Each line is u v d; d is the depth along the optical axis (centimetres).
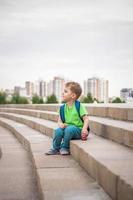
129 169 383
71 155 624
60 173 492
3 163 688
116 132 609
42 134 994
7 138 1116
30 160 720
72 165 548
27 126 1289
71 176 473
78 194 390
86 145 566
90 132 787
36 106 1800
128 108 770
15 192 479
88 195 386
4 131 1348
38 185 479
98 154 480
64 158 606
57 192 398
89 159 480
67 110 672
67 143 639
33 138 890
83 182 441
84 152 513
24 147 912
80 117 663
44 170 511
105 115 918
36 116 1491
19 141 1036
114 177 363
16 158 745
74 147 593
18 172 605
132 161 429
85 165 505
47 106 1591
